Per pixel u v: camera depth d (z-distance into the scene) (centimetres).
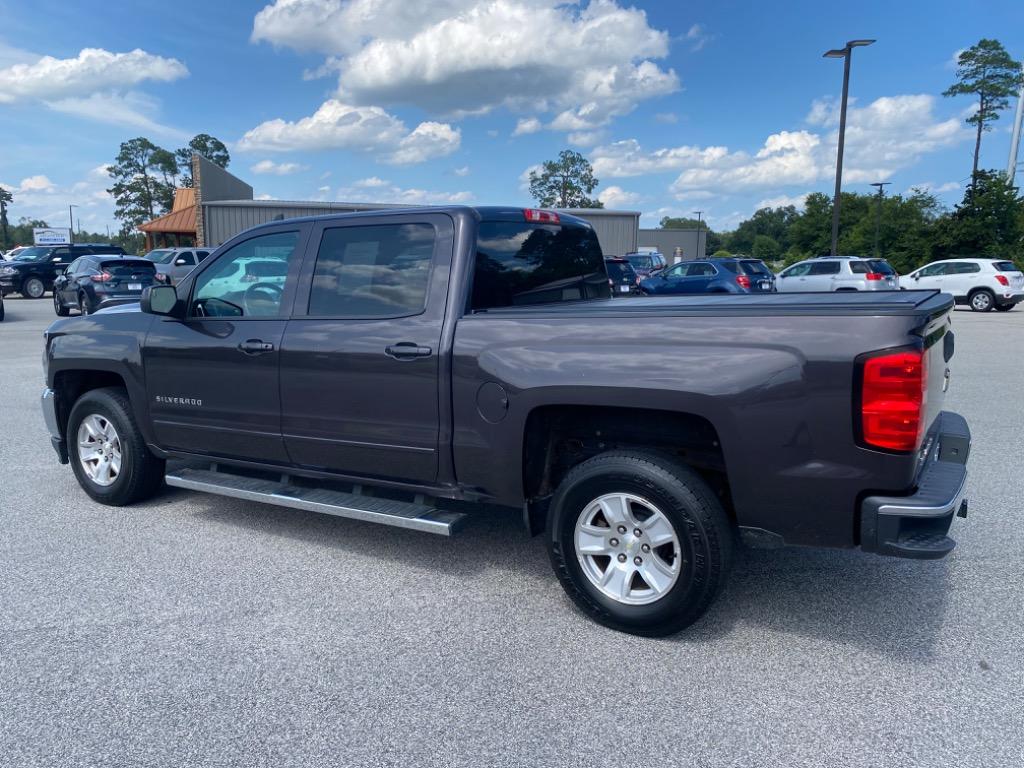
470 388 372
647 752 265
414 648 339
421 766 259
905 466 293
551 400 349
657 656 330
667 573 338
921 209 5197
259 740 274
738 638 345
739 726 279
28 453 682
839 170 2827
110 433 532
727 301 404
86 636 349
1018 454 642
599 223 3888
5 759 263
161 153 8925
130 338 504
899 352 290
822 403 301
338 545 464
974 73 5294
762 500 318
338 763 261
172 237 5325
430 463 393
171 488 586
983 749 264
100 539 474
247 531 489
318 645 341
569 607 379
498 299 407
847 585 400
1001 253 3509
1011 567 419
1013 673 313
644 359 330
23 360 1250
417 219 403
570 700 297
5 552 452
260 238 456
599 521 360
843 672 316
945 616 364
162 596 392
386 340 395
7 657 331
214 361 461
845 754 262
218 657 331
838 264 2314
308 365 422
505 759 262
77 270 2038
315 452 433
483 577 416
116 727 282
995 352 1305
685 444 356
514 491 373
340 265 424
